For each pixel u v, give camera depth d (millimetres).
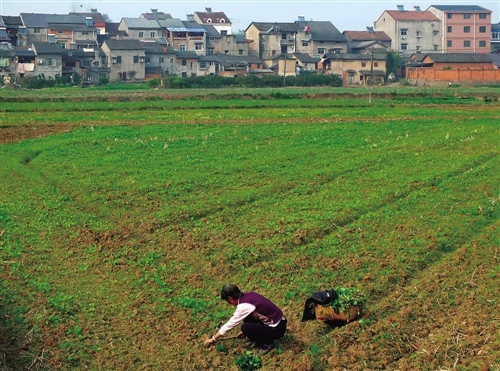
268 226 19938
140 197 23484
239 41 147375
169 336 13461
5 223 20719
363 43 144000
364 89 92625
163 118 48719
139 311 14492
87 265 17234
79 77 118688
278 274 16297
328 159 29922
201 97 68312
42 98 64438
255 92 81062
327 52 138750
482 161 29984
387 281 15836
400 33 147875
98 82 120500
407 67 125000
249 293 12992
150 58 130500
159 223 20531
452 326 13617
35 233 19938
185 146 33844
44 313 14344
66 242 19078
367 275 16156
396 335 13297
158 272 16688
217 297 15219
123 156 31109
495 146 33844
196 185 25016
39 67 119250
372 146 33438
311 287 15547
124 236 19406
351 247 18094
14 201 23438
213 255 17641
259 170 27594
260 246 18156
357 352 12688
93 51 126875
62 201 23484
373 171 27500
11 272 16672
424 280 15945
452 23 148000
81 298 15211
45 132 40688
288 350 12969
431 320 14031
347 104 60438
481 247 18141
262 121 46344
